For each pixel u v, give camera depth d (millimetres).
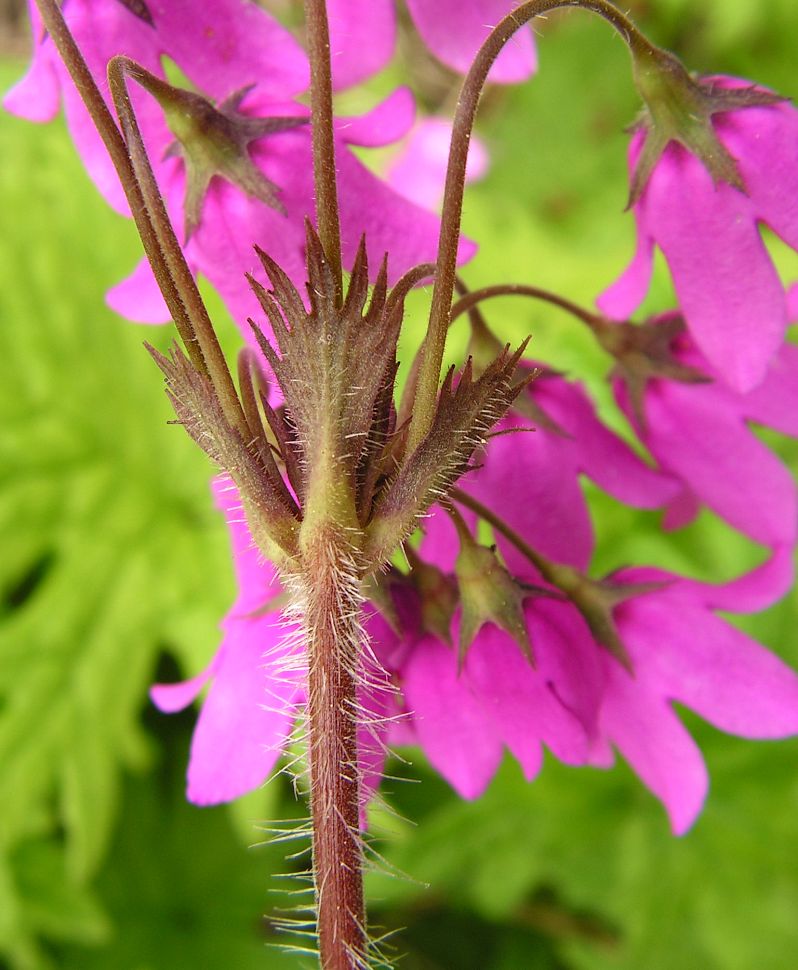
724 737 133
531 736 66
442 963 143
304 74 68
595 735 68
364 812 62
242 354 59
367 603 68
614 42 200
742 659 71
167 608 145
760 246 67
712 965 129
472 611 67
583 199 198
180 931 143
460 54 78
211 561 147
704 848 132
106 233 150
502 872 131
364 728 62
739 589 73
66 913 133
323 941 54
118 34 65
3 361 148
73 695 139
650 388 78
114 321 151
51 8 55
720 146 66
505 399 53
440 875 131
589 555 75
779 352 78
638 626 72
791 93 191
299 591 54
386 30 75
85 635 142
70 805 134
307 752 56
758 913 129
